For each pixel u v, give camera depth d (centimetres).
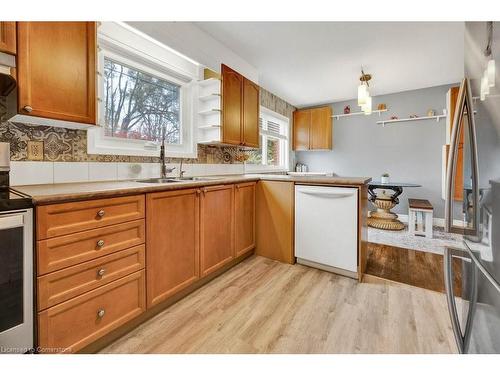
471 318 100
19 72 116
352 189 204
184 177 243
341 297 180
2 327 94
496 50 80
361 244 204
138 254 142
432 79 379
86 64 141
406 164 446
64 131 162
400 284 200
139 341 134
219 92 256
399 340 134
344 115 496
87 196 115
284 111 498
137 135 217
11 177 139
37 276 101
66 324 111
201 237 187
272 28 247
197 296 180
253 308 165
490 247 84
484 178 89
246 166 395
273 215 248
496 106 80
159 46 221
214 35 261
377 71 348
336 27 242
